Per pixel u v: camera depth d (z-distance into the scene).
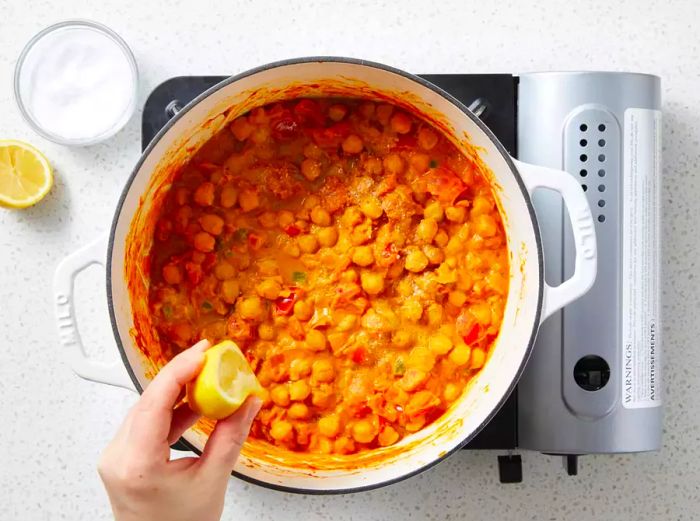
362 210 0.61
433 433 0.60
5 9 0.67
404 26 0.68
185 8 0.67
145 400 0.48
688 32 0.68
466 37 0.68
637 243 0.60
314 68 0.56
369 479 0.56
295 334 0.60
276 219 0.61
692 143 0.68
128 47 0.65
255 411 0.50
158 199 0.59
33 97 0.66
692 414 0.68
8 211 0.67
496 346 0.60
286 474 0.57
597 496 0.68
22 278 0.67
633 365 0.60
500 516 0.67
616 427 0.60
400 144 0.61
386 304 0.61
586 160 0.60
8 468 0.67
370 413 0.60
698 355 0.68
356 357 0.60
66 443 0.67
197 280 0.60
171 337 0.60
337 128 0.61
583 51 0.68
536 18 0.68
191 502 0.49
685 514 0.68
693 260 0.68
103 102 0.66
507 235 0.59
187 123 0.56
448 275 0.60
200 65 0.67
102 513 0.67
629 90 0.60
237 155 0.61
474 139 0.57
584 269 0.54
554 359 0.60
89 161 0.67
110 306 0.52
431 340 0.60
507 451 0.67
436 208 0.60
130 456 0.47
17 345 0.67
